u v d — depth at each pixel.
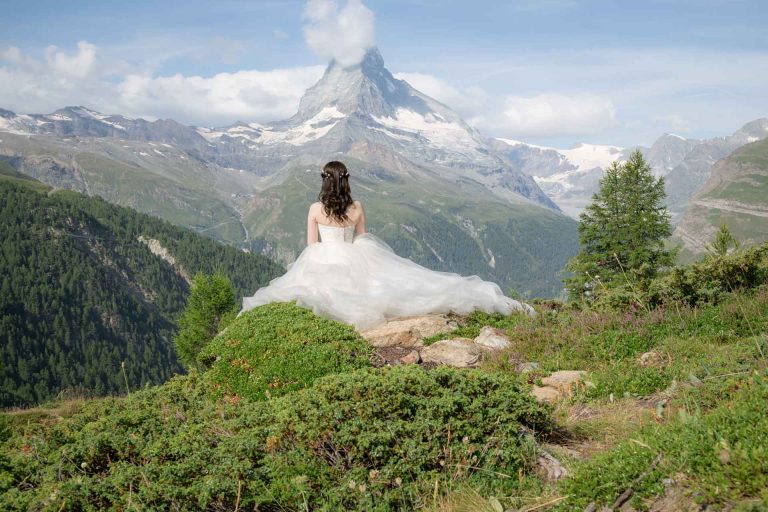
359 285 12.46
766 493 3.58
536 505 4.88
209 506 5.20
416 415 5.98
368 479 5.45
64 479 5.74
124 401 9.05
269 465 5.65
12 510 5.01
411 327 11.91
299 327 9.94
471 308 12.95
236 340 9.95
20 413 17.33
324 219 12.77
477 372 6.82
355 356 9.48
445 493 5.39
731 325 9.83
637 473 4.49
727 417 4.74
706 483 3.94
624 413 7.09
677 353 8.91
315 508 5.25
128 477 5.34
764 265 11.85
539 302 14.62
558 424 6.93
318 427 5.79
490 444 5.90
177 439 6.49
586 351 9.94
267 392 8.57
